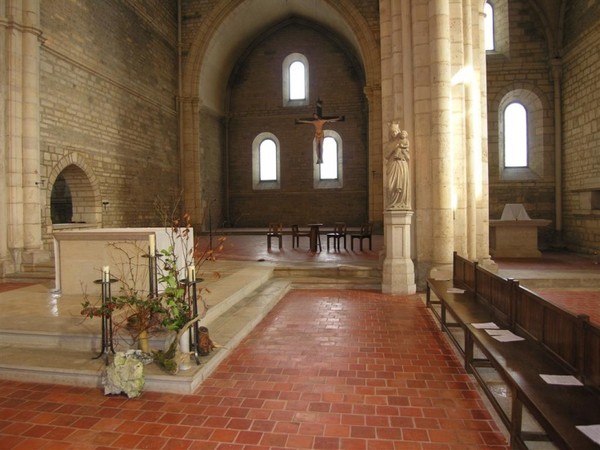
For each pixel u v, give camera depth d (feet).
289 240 55.62
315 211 72.18
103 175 42.57
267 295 24.64
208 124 66.85
